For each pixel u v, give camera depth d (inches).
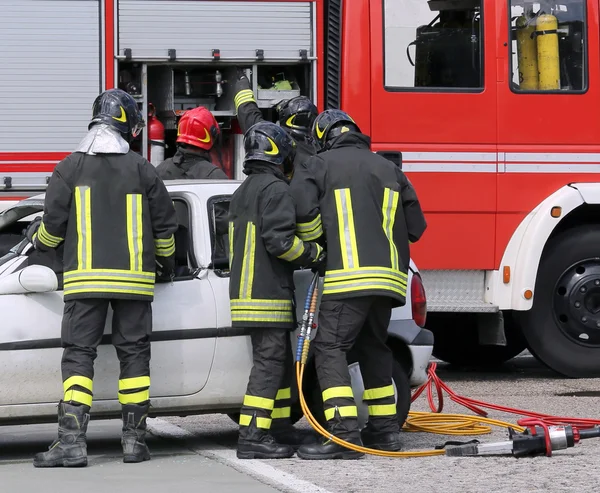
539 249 637.3
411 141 635.5
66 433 410.9
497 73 642.8
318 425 423.5
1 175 604.1
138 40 616.7
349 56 631.2
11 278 424.8
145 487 373.7
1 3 604.1
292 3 631.2
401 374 458.6
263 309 419.5
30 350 418.6
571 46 652.7
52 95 609.0
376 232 422.6
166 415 444.5
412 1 639.1
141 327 418.0
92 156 420.2
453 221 639.8
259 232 420.2
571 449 436.1
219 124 643.5
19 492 366.6
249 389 426.9
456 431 478.6
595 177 650.8
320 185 427.2
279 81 643.5
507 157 643.5
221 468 409.4
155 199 422.3
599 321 664.4
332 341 422.0
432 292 642.2
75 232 414.0
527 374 700.0
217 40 624.1
